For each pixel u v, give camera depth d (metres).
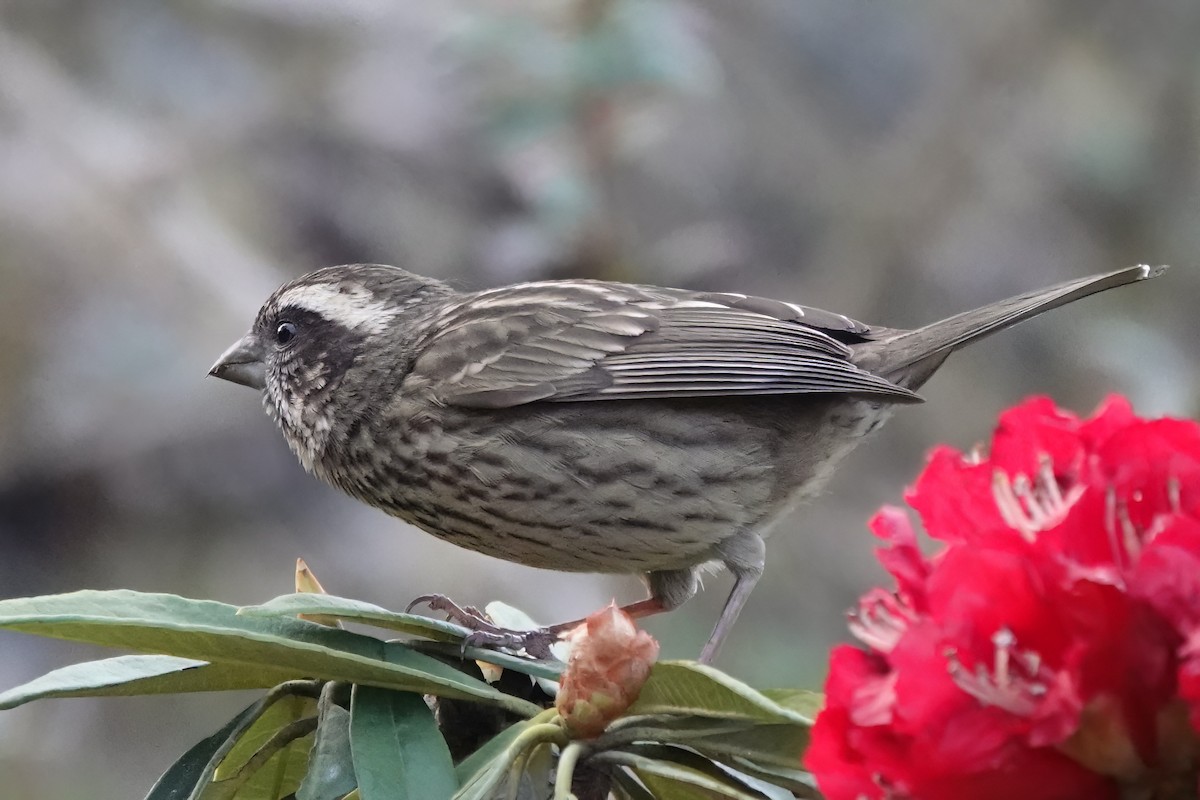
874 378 6.91
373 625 4.39
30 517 13.24
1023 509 3.45
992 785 3.17
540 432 6.80
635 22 10.94
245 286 13.94
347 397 7.17
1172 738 3.08
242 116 14.34
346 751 4.08
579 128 11.50
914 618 3.40
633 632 3.89
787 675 12.48
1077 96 14.56
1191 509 3.28
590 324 7.02
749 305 7.42
